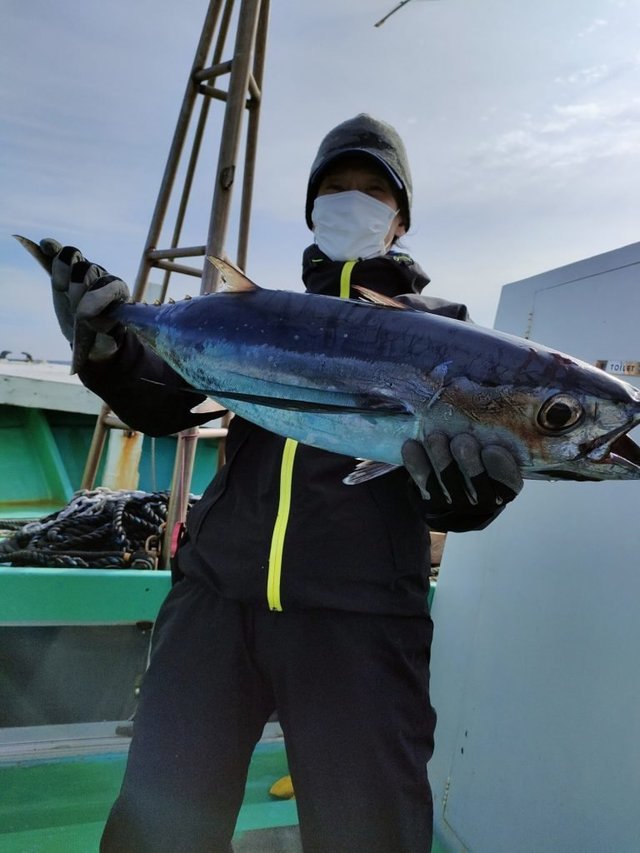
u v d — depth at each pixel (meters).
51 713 2.17
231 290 1.55
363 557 1.39
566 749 1.49
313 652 1.38
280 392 1.39
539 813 1.52
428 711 1.43
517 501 1.83
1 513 3.55
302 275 1.90
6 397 3.88
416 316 1.33
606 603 1.47
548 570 1.66
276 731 2.37
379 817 1.28
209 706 1.40
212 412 1.75
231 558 1.45
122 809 1.34
